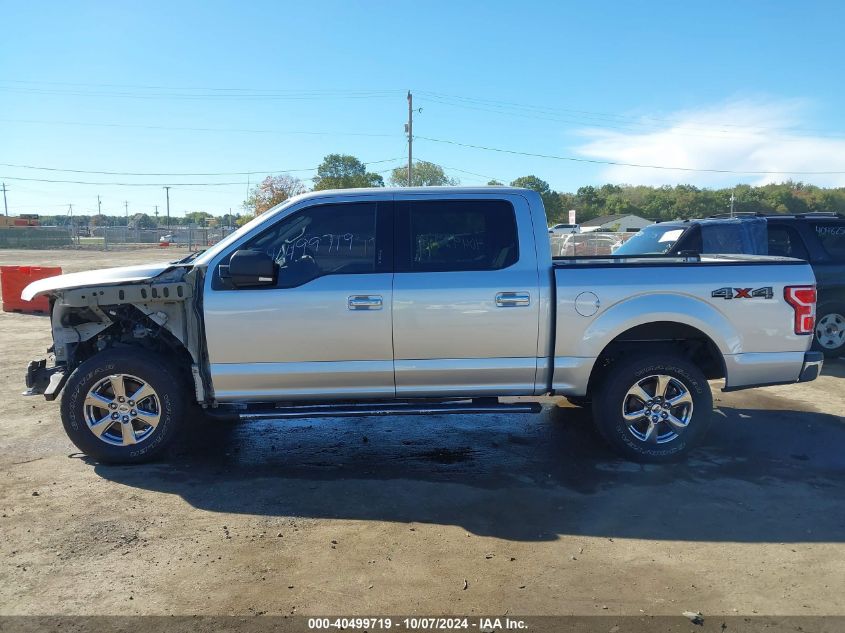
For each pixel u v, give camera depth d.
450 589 3.21
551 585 3.25
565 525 3.92
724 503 4.23
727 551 3.60
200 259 4.96
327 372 4.74
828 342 8.26
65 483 4.57
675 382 4.91
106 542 3.70
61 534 3.79
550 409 6.57
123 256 36.19
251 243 4.79
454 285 4.70
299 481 4.63
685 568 3.42
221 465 4.96
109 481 4.61
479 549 3.62
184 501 4.27
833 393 7.06
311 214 4.84
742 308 4.84
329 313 4.66
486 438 5.64
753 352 4.89
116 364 4.74
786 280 4.89
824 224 8.34
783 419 6.11
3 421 5.99
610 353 5.10
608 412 4.89
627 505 4.21
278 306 4.65
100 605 3.08
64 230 51.72
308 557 3.53
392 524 3.94
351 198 4.86
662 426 5.00
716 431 5.75
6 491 4.42
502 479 4.67
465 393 4.88
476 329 4.72
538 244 4.83
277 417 4.74
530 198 4.88
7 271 13.50
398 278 4.72
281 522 3.96
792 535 3.79
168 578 3.32
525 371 4.83
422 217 4.84
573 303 4.74
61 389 4.93
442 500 4.29
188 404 4.99
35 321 12.27
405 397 4.89
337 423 6.12
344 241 4.81
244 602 3.10
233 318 4.66
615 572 3.38
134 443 4.84
